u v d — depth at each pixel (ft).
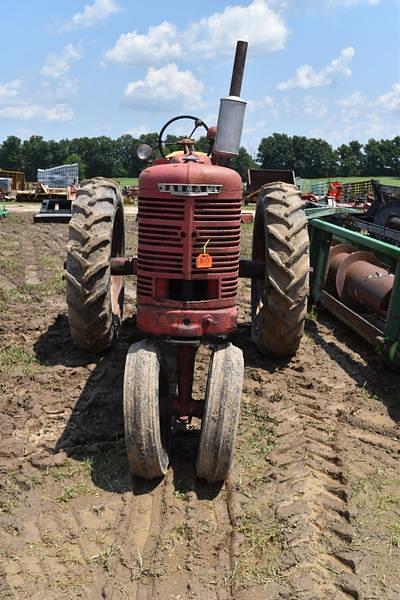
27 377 18.25
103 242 17.11
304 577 10.46
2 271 34.76
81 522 11.88
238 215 13.33
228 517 12.09
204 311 13.12
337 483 13.42
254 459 14.14
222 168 13.14
